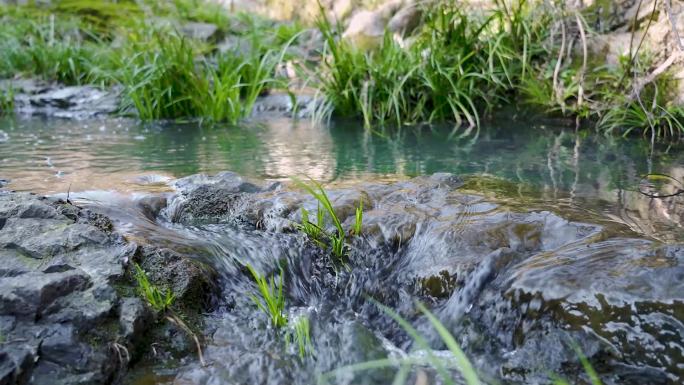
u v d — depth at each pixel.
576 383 1.28
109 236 1.59
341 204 1.85
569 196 1.96
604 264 1.43
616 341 1.30
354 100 3.72
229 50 4.59
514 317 1.42
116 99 4.09
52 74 4.64
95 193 1.96
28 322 1.34
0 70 4.68
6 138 3.03
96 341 1.35
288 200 1.89
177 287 1.52
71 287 1.41
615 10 3.38
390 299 1.61
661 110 2.94
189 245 1.67
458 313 1.49
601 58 3.31
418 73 3.57
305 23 6.21
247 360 1.39
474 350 1.42
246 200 1.93
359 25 4.68
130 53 4.62
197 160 2.51
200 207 1.92
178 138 3.07
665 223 1.72
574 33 3.45
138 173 2.26
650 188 2.06
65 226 1.58
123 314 1.39
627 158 2.49
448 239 1.64
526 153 2.61
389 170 2.33
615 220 1.72
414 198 1.91
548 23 3.58
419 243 1.67
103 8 6.27
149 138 3.07
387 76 3.60
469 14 3.95
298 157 2.57
